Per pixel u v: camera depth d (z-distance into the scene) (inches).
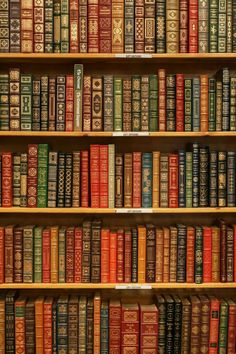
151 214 77.0
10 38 65.9
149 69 75.5
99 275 68.1
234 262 68.2
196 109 67.0
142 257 68.2
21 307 67.3
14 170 67.7
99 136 69.0
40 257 67.9
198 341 68.1
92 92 67.2
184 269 68.2
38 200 67.6
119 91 67.3
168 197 68.0
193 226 71.1
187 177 67.9
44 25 66.0
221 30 66.2
